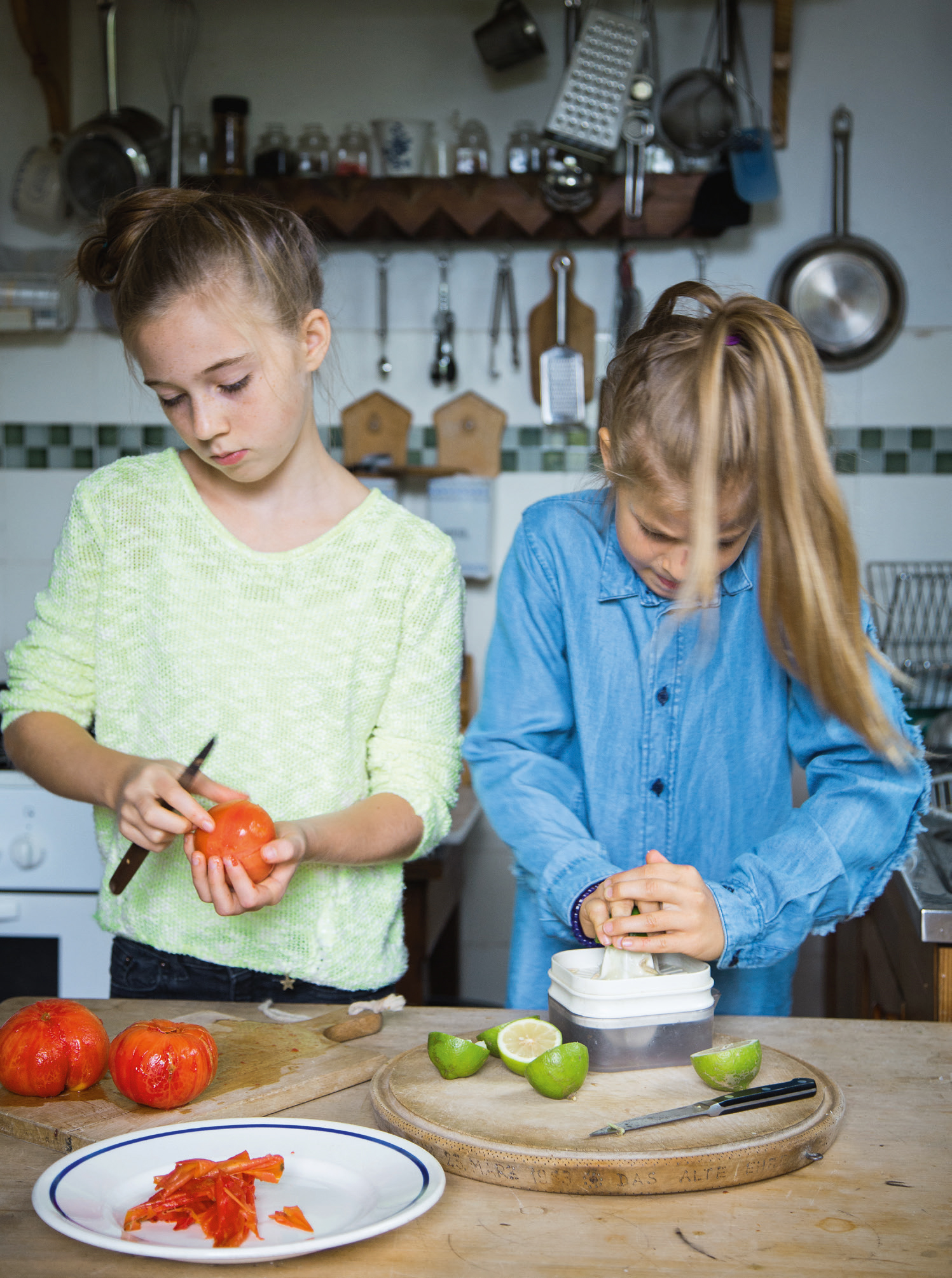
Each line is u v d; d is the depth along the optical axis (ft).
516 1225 2.44
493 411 9.15
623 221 8.52
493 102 9.04
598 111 8.15
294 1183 2.56
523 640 4.20
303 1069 3.14
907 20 8.82
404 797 3.86
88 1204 2.43
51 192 9.12
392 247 9.17
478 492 9.03
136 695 3.90
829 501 3.28
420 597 3.93
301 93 9.15
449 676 4.05
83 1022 3.06
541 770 4.12
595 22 8.22
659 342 3.43
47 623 3.96
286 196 8.59
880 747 3.50
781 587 3.37
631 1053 3.14
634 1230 2.42
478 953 9.35
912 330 8.94
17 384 9.43
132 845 3.38
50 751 3.67
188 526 3.84
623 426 3.38
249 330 3.31
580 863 3.69
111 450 9.42
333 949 3.86
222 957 3.84
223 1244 2.31
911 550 9.01
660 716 4.08
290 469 3.84
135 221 3.45
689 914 3.31
